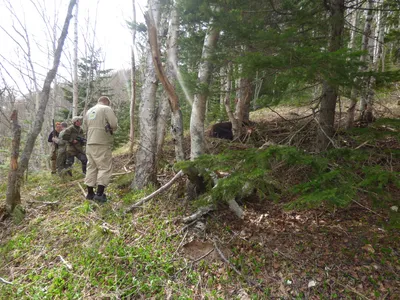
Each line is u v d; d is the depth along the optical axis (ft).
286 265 9.32
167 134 28.19
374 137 8.07
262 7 11.71
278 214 11.89
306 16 10.96
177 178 13.51
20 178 14.28
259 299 8.34
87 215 12.92
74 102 27.12
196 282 9.05
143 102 15.46
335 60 7.18
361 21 24.70
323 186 6.83
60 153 20.29
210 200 9.29
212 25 9.89
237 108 22.98
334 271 8.83
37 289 8.97
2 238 12.38
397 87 24.77
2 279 9.70
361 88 8.54
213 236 10.94
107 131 13.17
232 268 9.46
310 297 8.18
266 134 19.85
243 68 8.91
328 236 10.23
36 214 13.93
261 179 7.76
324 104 12.19
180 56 15.49
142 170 15.29
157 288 8.85
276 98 11.33
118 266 9.63
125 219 12.21
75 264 9.95
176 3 12.32
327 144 11.95
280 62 7.82
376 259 8.95
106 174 13.26
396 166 9.79
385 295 7.79
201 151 12.41
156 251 10.27
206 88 11.27
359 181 7.11
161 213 12.52
